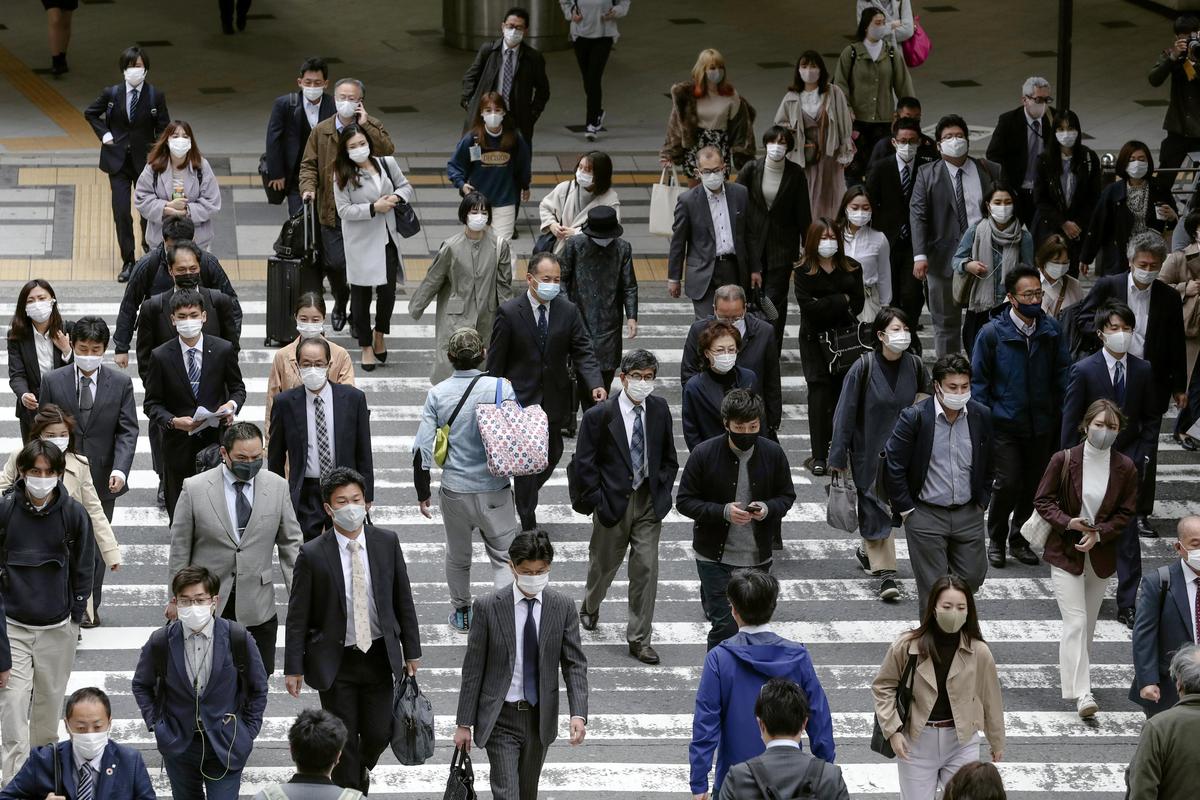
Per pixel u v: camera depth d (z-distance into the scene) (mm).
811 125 53719
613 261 42438
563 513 41562
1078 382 36219
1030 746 32219
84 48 79812
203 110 71438
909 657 25719
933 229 47062
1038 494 33000
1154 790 23891
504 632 26266
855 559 39750
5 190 61031
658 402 33969
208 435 36438
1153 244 39594
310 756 21656
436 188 63250
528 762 26734
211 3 88938
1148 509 36781
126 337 41094
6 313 51000
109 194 61500
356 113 48562
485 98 49562
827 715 24656
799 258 46688
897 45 58875
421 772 30922
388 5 90750
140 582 37656
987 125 71125
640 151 68312
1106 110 73625
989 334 37625
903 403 36781
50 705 30047
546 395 38875
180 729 26781
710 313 45281
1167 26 87250
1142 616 28594
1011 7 90625
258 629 30688
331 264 49469
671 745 31906
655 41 84562
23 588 29391
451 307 44000
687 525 41406
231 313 38594
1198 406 44281
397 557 27953
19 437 43875
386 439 44844
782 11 90562
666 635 36062
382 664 28219
